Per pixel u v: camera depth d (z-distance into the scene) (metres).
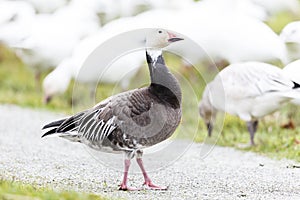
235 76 14.63
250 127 14.80
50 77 19.58
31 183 10.72
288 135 15.34
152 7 21.73
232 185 11.33
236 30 17.23
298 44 16.48
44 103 19.66
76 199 9.35
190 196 10.45
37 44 19.81
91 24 20.70
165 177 11.88
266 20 20.95
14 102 20.05
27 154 13.33
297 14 23.70
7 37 20.12
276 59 16.92
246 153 14.16
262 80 14.15
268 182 11.57
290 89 13.71
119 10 22.25
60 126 10.76
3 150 13.64
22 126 16.53
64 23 20.38
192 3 21.19
